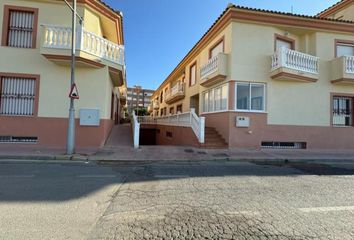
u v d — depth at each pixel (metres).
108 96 13.49
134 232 3.47
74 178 6.53
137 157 9.92
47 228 3.54
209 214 4.19
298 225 3.78
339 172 8.12
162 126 20.56
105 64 12.42
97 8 12.82
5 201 4.62
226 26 13.63
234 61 12.95
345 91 14.42
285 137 13.45
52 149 11.02
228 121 12.96
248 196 5.22
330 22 13.86
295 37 14.47
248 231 3.55
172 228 3.62
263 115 13.26
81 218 3.93
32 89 12.06
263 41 13.37
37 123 11.89
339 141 14.17
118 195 5.16
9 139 11.78
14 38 11.98
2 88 11.80
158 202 4.77
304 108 13.82
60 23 12.10
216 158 10.09
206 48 16.80
